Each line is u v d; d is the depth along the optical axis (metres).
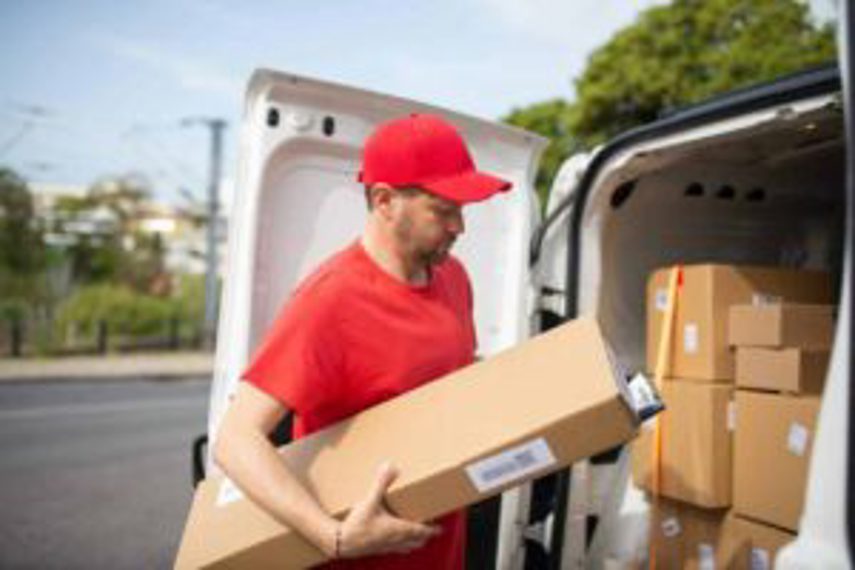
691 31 11.59
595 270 2.90
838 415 1.26
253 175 2.45
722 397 2.73
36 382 16.88
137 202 31.64
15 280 24.64
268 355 1.64
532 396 1.63
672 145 2.52
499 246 2.88
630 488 3.05
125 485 7.43
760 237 3.29
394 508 1.57
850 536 1.20
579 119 12.49
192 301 27.47
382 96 2.58
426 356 1.79
